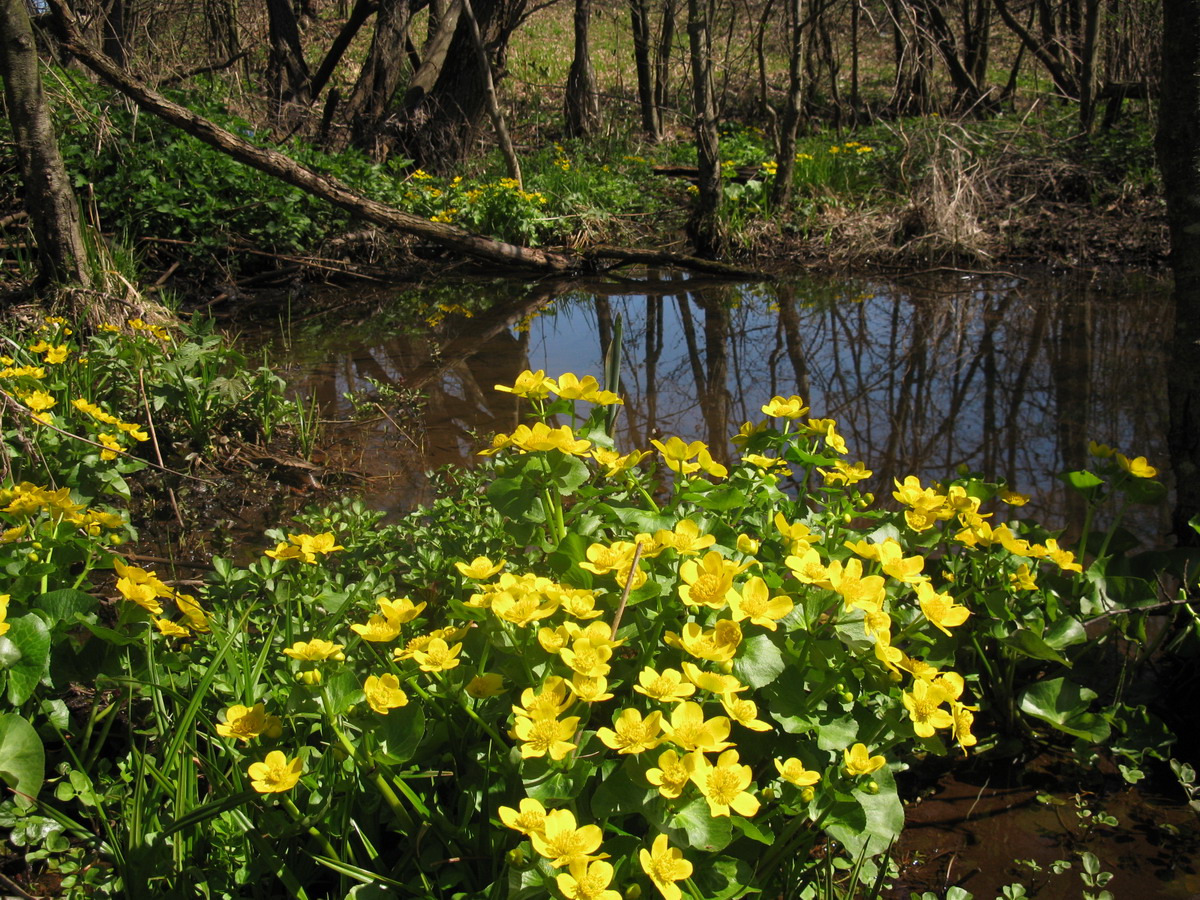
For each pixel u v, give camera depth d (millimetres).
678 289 9117
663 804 1671
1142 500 2842
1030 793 2596
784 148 10695
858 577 1946
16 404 3555
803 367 6430
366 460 4895
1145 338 6633
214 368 5020
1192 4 2852
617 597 2076
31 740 1860
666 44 16016
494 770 1890
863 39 18500
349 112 13867
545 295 8961
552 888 1570
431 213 10531
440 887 1843
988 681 2908
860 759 1831
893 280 9094
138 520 4184
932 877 2309
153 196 8547
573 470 2164
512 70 20531
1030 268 9148
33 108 5938
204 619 2139
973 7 17203
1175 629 2992
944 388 5828
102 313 5832
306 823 1852
